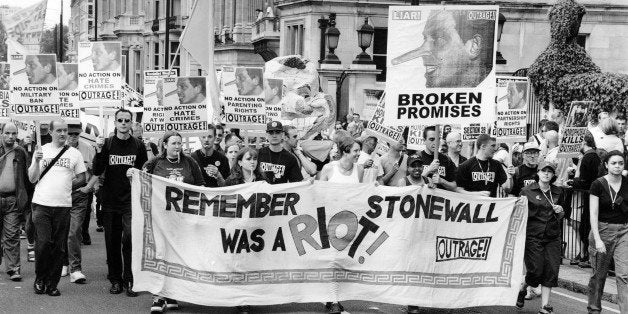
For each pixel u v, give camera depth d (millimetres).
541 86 27594
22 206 13867
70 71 19141
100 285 13617
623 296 11844
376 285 11992
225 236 11852
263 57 46094
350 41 36312
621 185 11914
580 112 15719
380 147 18609
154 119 17641
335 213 11953
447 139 13914
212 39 19719
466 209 12070
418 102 11812
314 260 11969
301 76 28047
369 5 36281
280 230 11922
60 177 12773
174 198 11844
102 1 82875
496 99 16266
